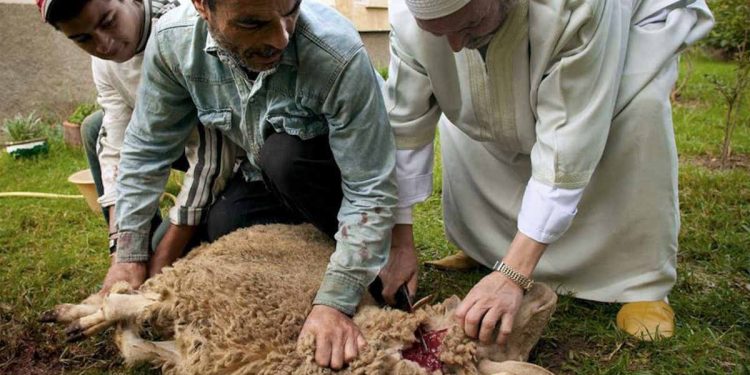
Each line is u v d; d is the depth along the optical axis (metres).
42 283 2.66
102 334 2.24
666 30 2.07
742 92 4.57
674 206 2.14
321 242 2.26
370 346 1.70
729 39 7.11
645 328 2.13
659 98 2.04
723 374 1.94
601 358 2.06
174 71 2.01
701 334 2.12
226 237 2.23
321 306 1.79
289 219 2.49
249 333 1.74
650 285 2.21
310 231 2.30
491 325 1.76
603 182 2.17
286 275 1.96
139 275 2.20
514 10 1.86
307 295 1.89
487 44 1.96
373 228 1.87
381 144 1.92
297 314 1.81
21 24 5.54
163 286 1.85
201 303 1.80
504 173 2.42
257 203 2.45
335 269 1.82
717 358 2.03
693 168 3.96
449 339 1.76
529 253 1.88
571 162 1.86
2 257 2.97
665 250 2.17
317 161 2.13
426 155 2.29
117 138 2.50
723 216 3.12
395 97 2.21
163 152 2.18
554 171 1.86
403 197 2.26
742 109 5.62
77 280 2.71
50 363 2.14
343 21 1.91
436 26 1.73
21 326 2.31
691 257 2.78
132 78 2.38
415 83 2.17
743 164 4.24
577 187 1.88
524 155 2.32
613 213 2.18
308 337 1.71
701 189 3.52
